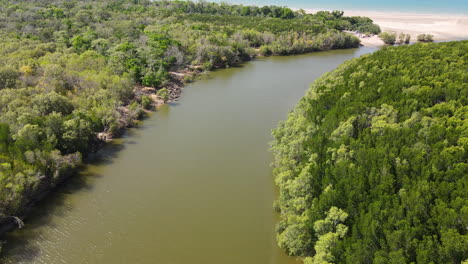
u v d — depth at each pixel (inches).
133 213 2128.4
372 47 6692.9
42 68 3380.9
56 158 2292.1
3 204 1947.6
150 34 5083.7
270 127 3250.5
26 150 2218.3
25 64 3430.1
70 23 5418.3
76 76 3376.0
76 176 2450.8
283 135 2687.0
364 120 2447.1
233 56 5349.4
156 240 1936.5
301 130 2534.5
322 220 1684.3
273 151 2785.4
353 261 1482.5
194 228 2022.6
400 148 2139.5
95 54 4050.2
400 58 3782.0
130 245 1899.6
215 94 4087.1
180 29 5895.7
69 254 1830.7
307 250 1744.6
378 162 1995.6
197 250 1875.0
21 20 5447.8
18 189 1967.3
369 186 1894.7
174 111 3582.7
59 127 2532.0
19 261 1777.8
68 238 1930.4
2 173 1966.0
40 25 5206.7
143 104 3587.6
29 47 4072.3
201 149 2849.4
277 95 4079.7
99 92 3243.1
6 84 3004.4
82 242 1908.2
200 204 2217.0
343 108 2699.3
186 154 2773.1
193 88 4276.6
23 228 1973.4
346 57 5940.0
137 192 2314.2
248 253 1861.5
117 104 3339.1
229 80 4608.8
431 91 2760.8
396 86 2999.5
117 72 3823.8
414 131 2277.3
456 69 3218.5
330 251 1582.2
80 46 4446.4
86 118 2797.7
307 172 1996.8
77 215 2100.1
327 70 5132.9
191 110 3614.7
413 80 3036.4
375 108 2568.9
